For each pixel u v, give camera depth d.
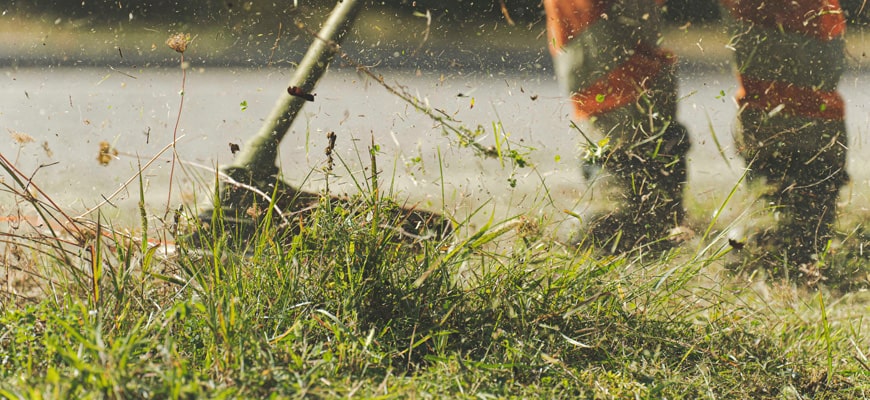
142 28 12.97
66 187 7.47
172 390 3.50
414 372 4.45
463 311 4.95
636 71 6.70
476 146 5.51
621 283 5.26
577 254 5.49
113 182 7.62
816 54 6.81
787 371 4.88
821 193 6.66
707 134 8.10
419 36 10.66
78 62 13.69
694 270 5.41
